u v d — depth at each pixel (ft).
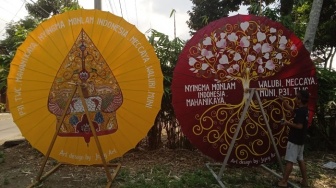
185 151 24.30
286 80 19.22
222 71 18.89
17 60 17.54
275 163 21.45
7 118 76.69
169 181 17.87
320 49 52.29
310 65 19.35
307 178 19.04
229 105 18.95
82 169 20.20
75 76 17.89
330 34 48.34
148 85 17.71
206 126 18.89
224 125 18.99
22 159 22.70
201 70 18.78
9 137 41.81
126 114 17.98
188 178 17.94
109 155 18.15
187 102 18.70
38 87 17.79
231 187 17.22
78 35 17.69
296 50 19.31
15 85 17.54
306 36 25.41
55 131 17.83
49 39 17.66
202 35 18.85
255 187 17.04
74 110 17.99
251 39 19.08
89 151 18.13
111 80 17.93
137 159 22.39
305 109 17.15
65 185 17.38
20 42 26.63
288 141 17.42
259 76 19.08
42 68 17.76
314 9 25.26
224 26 18.97
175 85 18.69
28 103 17.71
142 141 26.37
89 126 18.02
